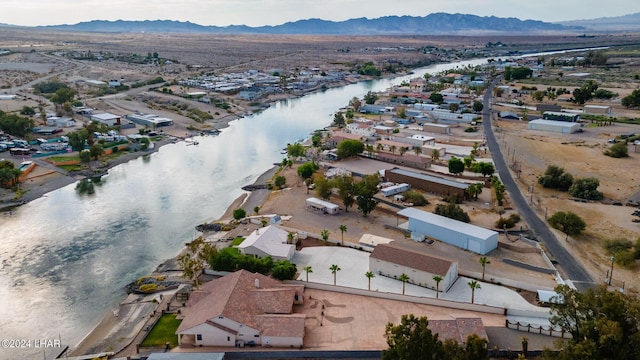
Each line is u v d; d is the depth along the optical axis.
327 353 83.75
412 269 107.94
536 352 81.25
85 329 96.75
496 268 115.94
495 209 153.25
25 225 150.75
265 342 87.62
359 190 149.50
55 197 178.25
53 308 104.50
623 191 168.12
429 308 98.69
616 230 135.25
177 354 82.06
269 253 119.00
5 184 183.75
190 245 120.81
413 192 163.88
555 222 135.88
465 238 126.06
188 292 104.56
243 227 144.12
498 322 92.19
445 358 68.62
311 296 104.19
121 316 100.06
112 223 153.00
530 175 188.75
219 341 88.06
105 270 121.62
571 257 120.62
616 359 66.00
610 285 106.69
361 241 129.00
